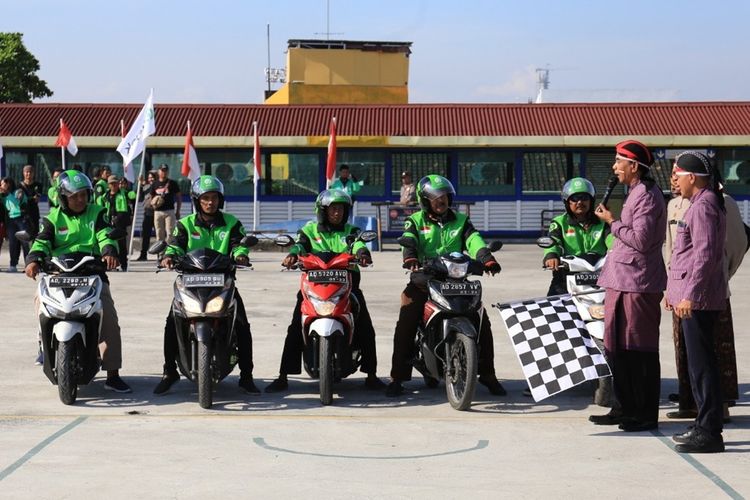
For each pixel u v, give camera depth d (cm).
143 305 1733
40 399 1023
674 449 834
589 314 984
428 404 1013
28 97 5250
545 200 3456
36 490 714
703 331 819
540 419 948
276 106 3503
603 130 3400
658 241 888
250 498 698
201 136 3319
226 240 1021
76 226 1020
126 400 1023
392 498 699
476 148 3434
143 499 695
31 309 1683
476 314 991
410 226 1038
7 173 3372
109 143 3303
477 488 723
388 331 1453
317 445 846
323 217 1040
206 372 973
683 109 3512
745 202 3431
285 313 1642
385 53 4822
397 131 3384
